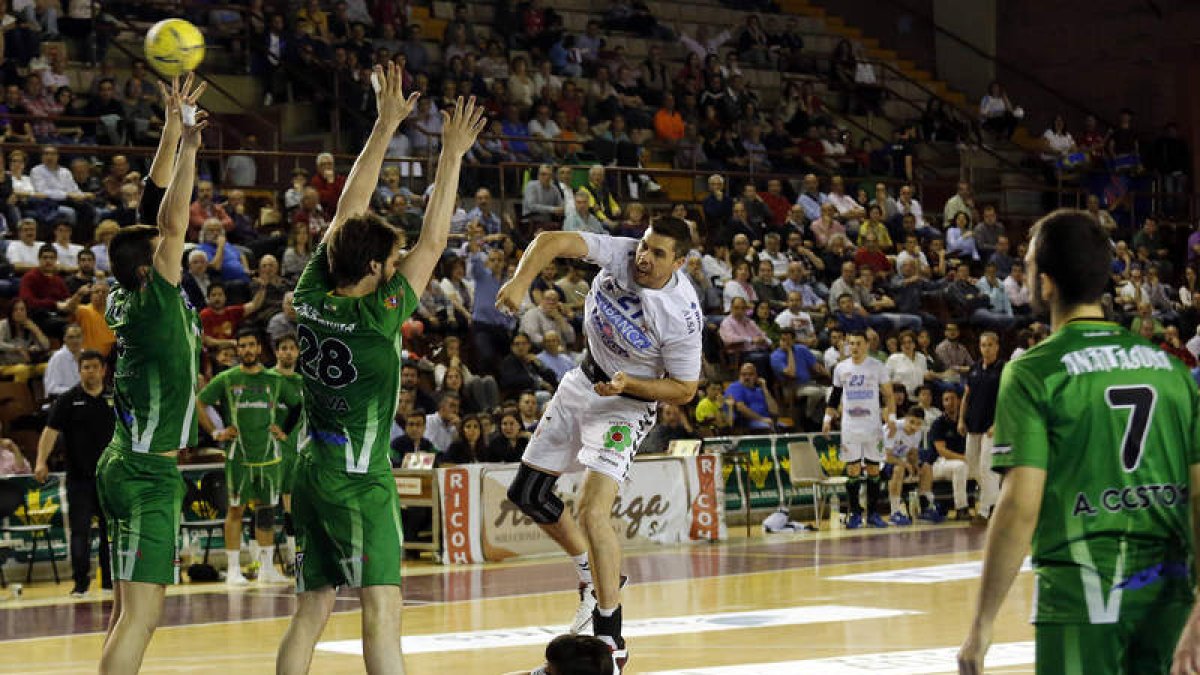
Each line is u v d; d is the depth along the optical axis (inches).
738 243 853.2
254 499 537.6
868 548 621.9
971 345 918.4
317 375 227.6
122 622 243.9
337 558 228.7
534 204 831.1
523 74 973.8
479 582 528.1
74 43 866.8
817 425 794.8
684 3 1206.3
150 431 245.8
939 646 352.8
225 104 914.1
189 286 655.8
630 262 291.6
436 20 1061.8
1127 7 1255.5
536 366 717.3
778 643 362.9
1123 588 157.5
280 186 820.0
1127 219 1181.7
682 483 679.1
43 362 626.8
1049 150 1214.9
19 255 663.1
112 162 748.6
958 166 1184.2
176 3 917.2
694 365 295.9
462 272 751.7
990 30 1332.4
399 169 842.2
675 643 366.0
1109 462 158.2
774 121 1082.1
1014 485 157.6
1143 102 1247.5
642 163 983.0
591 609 319.9
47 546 557.9
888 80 1285.7
